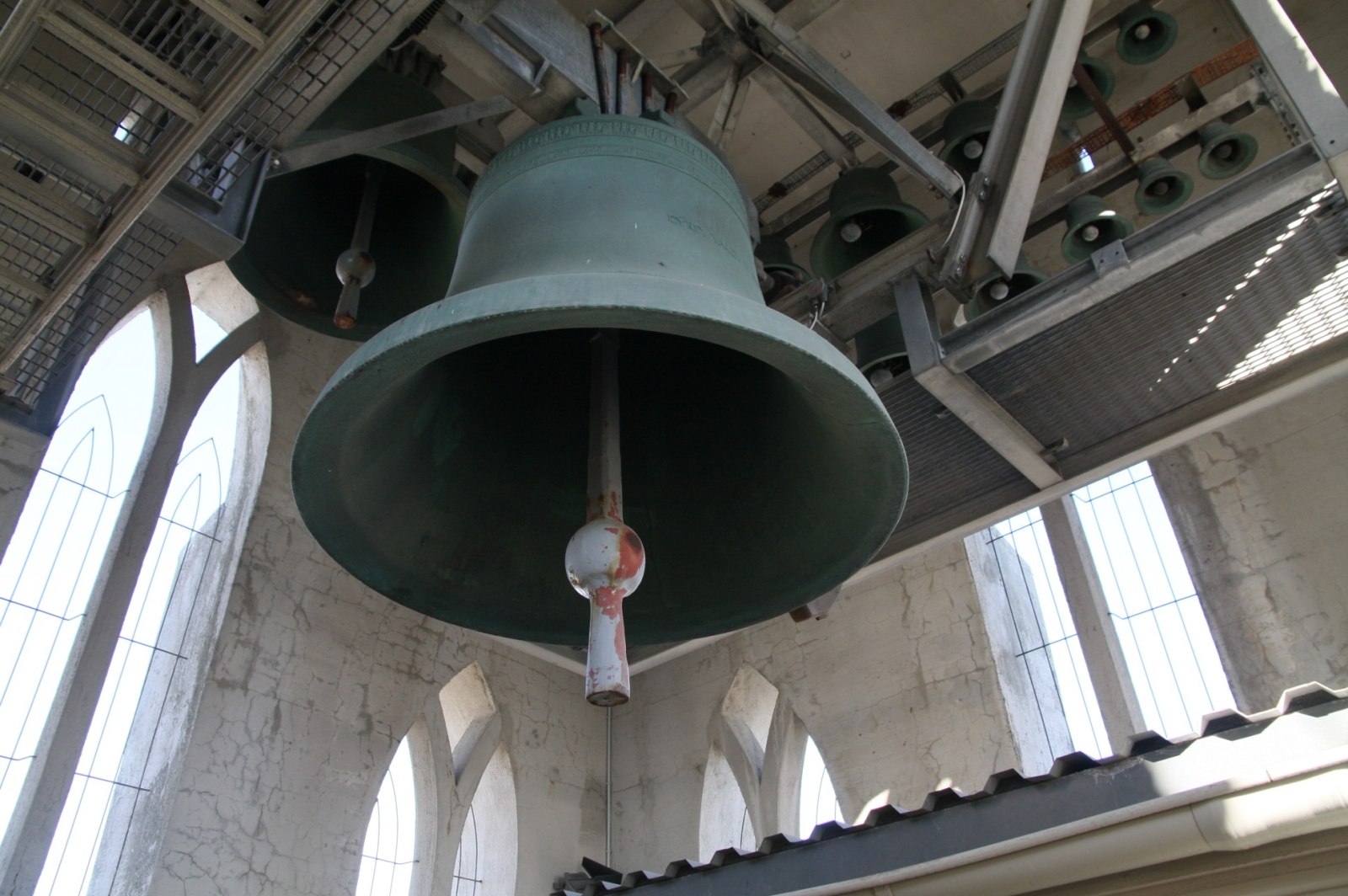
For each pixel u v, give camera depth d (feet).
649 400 10.04
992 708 25.52
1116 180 20.85
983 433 14.14
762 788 29.25
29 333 11.27
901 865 12.12
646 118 10.38
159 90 9.36
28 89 9.43
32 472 19.77
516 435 9.76
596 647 6.71
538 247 7.79
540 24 10.59
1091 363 13.26
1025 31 14.60
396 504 8.69
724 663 31.73
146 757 22.79
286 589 25.86
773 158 30.83
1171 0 28.14
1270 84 13.08
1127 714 23.29
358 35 10.25
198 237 10.76
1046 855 9.84
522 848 28.48
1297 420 23.35
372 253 13.73
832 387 6.88
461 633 30.01
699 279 7.65
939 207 29.78
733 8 18.80
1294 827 8.48
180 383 25.30
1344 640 20.84
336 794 24.81
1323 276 12.14
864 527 8.41
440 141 13.25
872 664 28.32
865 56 28.94
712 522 9.48
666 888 14.55
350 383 6.66
